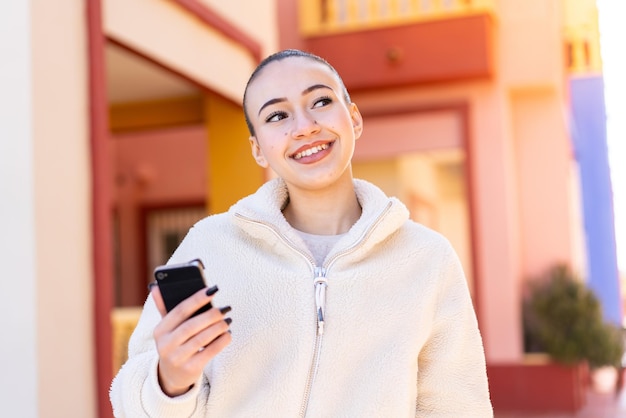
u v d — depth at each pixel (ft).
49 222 14.73
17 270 14.37
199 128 40.04
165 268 5.11
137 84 24.68
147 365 5.57
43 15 14.96
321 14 32.78
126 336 24.66
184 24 20.20
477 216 32.01
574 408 30.66
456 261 6.34
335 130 5.96
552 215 34.99
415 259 6.18
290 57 6.08
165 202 40.24
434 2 31.76
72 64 15.69
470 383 6.29
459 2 31.58
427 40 31.81
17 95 14.56
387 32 32.14
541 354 32.60
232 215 6.03
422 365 6.31
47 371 14.39
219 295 6.00
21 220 14.39
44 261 14.52
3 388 14.30
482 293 31.83
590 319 31.65
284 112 6.00
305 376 5.78
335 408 5.78
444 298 6.24
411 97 32.83
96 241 15.78
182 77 20.35
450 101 32.50
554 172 35.06
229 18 22.34
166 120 25.99
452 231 38.73
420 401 6.34
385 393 5.78
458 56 31.55
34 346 14.16
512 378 31.24
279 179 6.39
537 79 32.24
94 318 15.60
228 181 24.99
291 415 5.75
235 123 25.03
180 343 5.06
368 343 5.88
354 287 5.92
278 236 5.95
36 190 14.47
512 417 29.04
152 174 40.42
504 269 31.73
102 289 15.71
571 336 31.22
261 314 5.90
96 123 16.02
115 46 17.71
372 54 32.22
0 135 14.58
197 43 20.80
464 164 32.30
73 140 15.55
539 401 30.94
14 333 14.30
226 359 5.84
